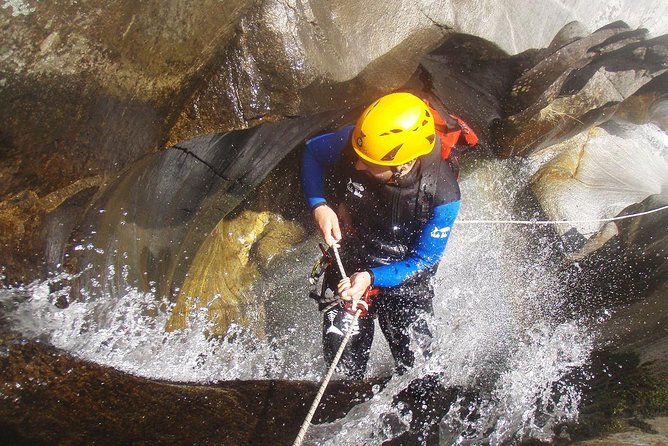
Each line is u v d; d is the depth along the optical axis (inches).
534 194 224.7
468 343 171.2
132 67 115.0
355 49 152.2
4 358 101.3
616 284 201.3
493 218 215.6
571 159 232.7
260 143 154.6
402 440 131.3
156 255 150.2
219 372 147.9
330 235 135.2
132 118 121.5
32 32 98.8
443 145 135.9
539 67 174.7
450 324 174.2
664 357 164.1
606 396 152.6
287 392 135.6
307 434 121.1
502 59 180.1
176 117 131.2
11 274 112.0
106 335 126.2
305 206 191.0
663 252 200.7
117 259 136.3
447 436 136.8
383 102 127.1
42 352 107.1
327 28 144.4
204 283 171.2
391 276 134.3
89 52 107.4
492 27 175.0
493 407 148.9
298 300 191.5
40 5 97.9
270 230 189.8
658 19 239.3
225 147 147.8
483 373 161.8
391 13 157.6
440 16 164.1
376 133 124.1
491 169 216.7
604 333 183.9
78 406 101.5
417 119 125.6
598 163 236.8
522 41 186.1
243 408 120.7
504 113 188.7
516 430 140.5
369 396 142.5
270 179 183.5
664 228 206.1
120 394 109.0
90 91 110.6
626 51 189.9
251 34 132.0
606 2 215.5
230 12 126.6
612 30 178.9
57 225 119.4
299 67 138.6
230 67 133.0
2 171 106.3
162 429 104.8
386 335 151.8
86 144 116.0
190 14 118.9
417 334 147.6
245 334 174.9
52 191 115.7
